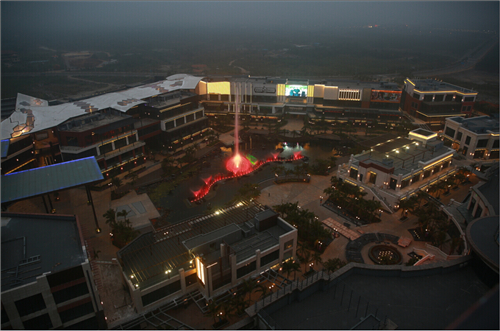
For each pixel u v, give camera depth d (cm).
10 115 14775
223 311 7144
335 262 8081
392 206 11069
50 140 14638
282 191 12525
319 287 4519
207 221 9156
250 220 9081
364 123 19475
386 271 4744
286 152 16575
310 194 12312
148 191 12656
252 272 8088
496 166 11250
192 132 17050
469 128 15088
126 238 9138
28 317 5969
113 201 11962
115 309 7388
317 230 9144
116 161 13662
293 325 3984
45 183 9125
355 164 12369
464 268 4916
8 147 11681
